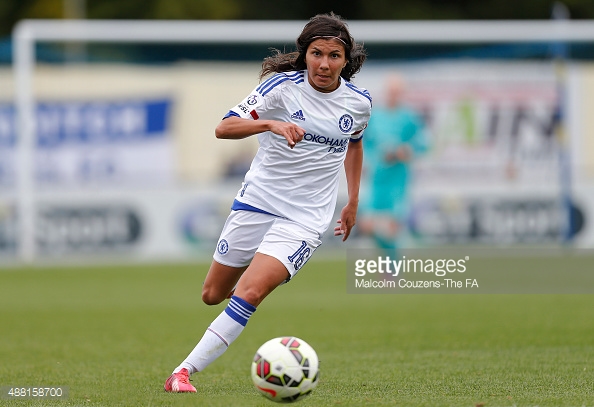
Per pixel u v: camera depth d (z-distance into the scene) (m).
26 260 70.12
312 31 21.11
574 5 125.00
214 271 22.77
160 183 73.56
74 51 85.44
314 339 33.81
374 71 75.50
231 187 72.00
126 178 73.38
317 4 127.31
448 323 38.12
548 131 74.75
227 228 22.58
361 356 29.23
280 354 19.30
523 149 74.69
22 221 69.25
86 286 55.78
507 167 74.62
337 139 22.05
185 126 75.06
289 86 21.70
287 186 22.06
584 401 20.42
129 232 71.12
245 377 25.05
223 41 72.88
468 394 21.59
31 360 28.80
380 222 52.53
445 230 73.31
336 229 24.47
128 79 73.94
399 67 76.50
